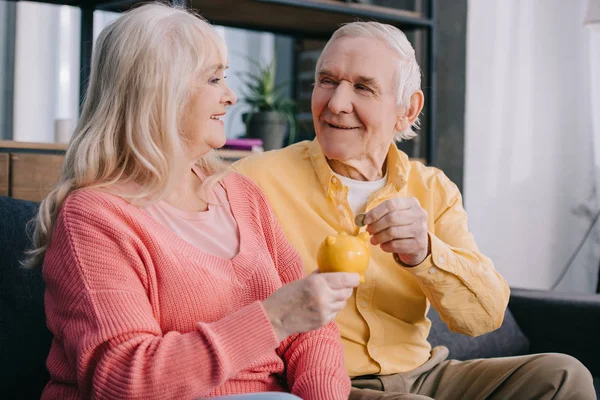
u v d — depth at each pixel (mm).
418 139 2826
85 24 2145
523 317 2109
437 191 1574
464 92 3082
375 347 1454
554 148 3295
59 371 1117
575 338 2020
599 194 3230
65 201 1125
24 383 1292
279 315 1047
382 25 1477
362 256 1120
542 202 3309
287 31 2691
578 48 3232
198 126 1191
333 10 2311
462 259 1425
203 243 1205
